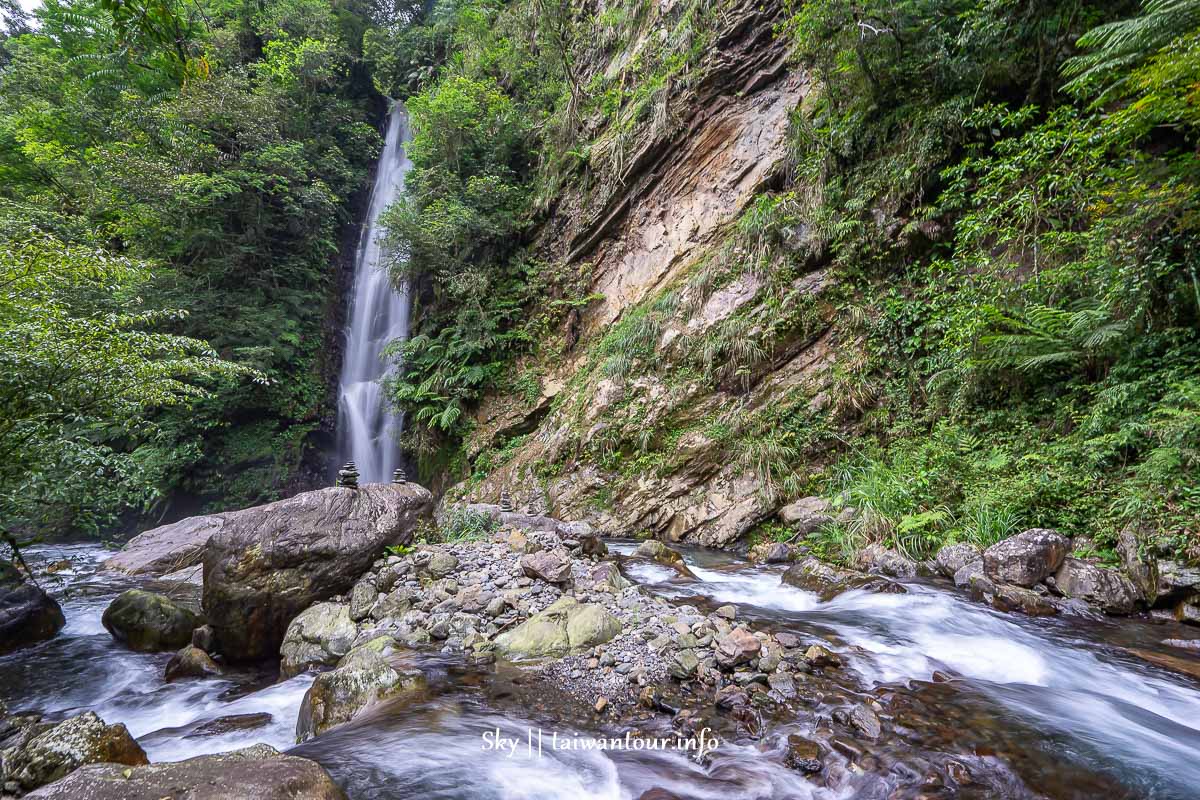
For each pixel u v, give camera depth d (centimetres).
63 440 533
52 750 244
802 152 1086
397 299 1919
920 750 272
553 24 1664
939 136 876
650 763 270
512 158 1770
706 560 787
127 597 582
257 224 1711
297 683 412
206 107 1516
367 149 2245
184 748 326
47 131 1636
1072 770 257
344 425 1880
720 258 1143
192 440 1493
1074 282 669
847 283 973
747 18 1291
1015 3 783
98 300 904
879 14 872
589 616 424
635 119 1441
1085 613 484
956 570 580
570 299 1472
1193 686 355
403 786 244
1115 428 591
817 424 905
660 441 1048
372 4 2534
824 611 523
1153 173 577
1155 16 515
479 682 358
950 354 775
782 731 291
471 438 1462
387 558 550
